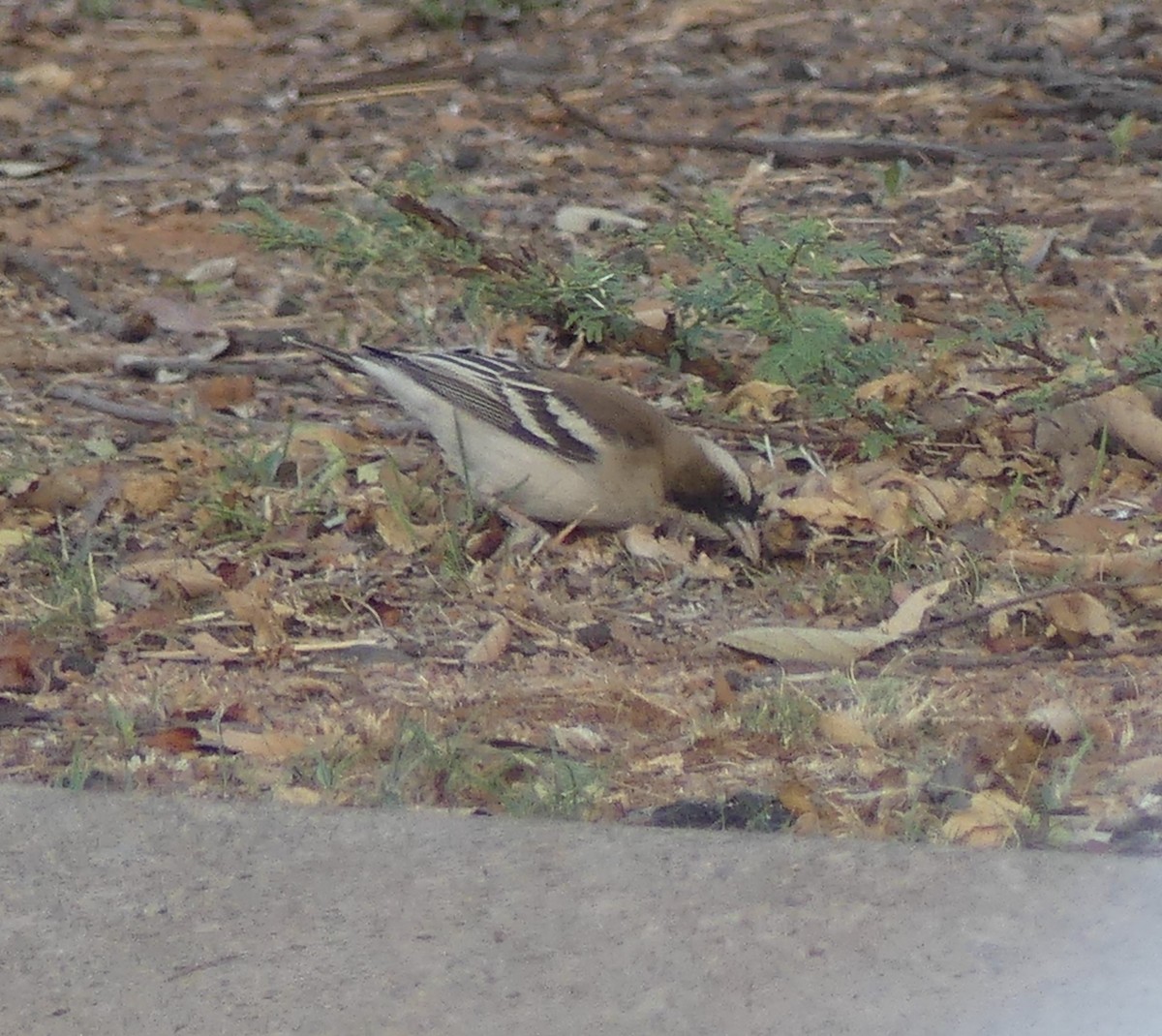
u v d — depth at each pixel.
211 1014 7.10
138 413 13.59
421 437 13.44
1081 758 9.17
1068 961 7.34
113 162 18.97
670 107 20.19
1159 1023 6.93
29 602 11.07
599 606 11.21
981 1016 7.00
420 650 10.63
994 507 12.07
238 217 17.42
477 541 11.90
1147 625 10.76
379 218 13.68
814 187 18.05
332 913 7.77
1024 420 12.92
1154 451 12.50
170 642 10.69
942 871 8.06
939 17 22.67
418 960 7.42
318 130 19.80
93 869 8.09
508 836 8.40
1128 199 17.50
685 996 7.16
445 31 23.00
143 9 23.77
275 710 9.92
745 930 7.61
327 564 11.58
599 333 13.02
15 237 16.88
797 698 9.84
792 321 12.11
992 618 10.71
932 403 13.14
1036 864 8.12
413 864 8.14
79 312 15.33
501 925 7.67
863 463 12.70
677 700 10.00
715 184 18.09
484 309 14.31
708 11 23.09
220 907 7.81
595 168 18.59
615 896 7.89
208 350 14.72
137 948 7.52
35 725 9.74
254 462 12.55
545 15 23.33
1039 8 22.88
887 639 10.46
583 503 11.88
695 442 11.93
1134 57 21.19
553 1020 7.02
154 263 16.36
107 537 11.88
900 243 16.55
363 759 9.30
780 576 11.54
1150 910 7.71
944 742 9.47
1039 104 19.81
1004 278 13.21
